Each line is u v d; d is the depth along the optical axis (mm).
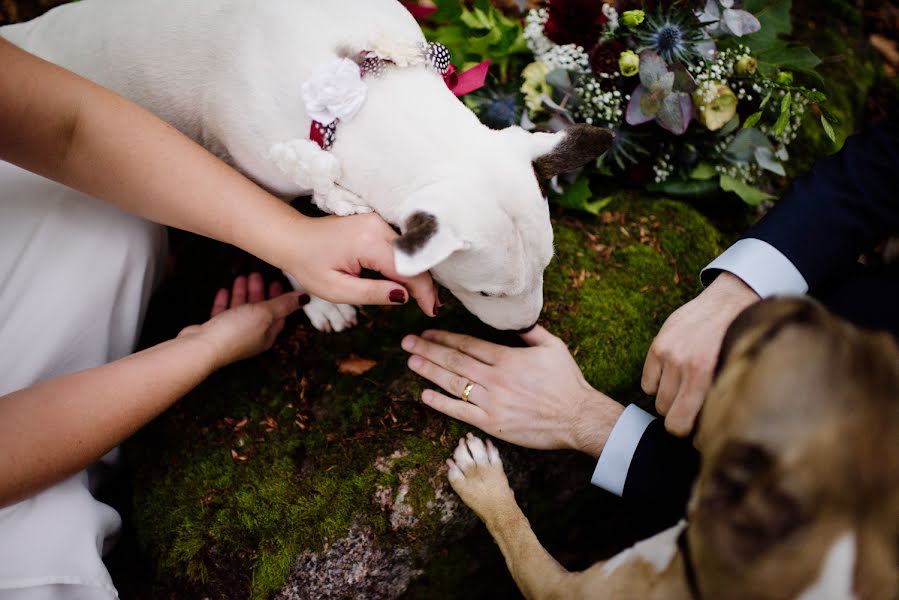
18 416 1589
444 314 2354
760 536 1008
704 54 2410
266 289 2525
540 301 1990
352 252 1719
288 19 1890
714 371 1240
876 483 961
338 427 2172
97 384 1713
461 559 2309
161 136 1727
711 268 1920
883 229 1821
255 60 1900
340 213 1870
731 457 1029
